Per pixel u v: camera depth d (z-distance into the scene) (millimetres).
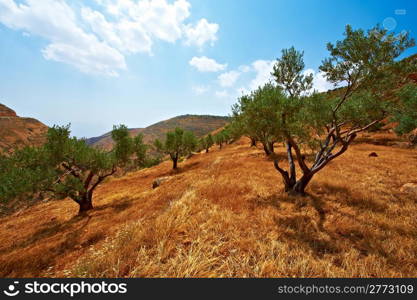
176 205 7059
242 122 8570
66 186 12609
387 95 7086
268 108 6703
